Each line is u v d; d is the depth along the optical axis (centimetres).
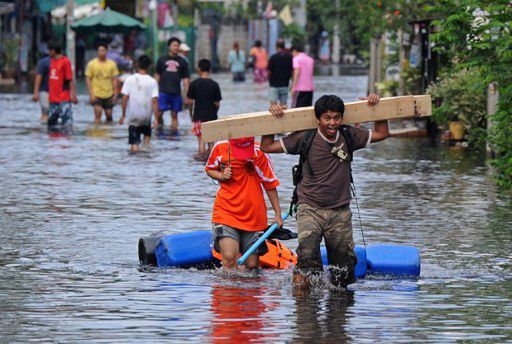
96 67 6206
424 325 1831
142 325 1812
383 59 7881
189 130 5741
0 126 5788
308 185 2119
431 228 2794
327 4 11975
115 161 4256
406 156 4500
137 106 4628
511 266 2338
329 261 2150
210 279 2191
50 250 2483
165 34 12619
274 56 6244
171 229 2759
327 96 2095
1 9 10119
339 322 1844
